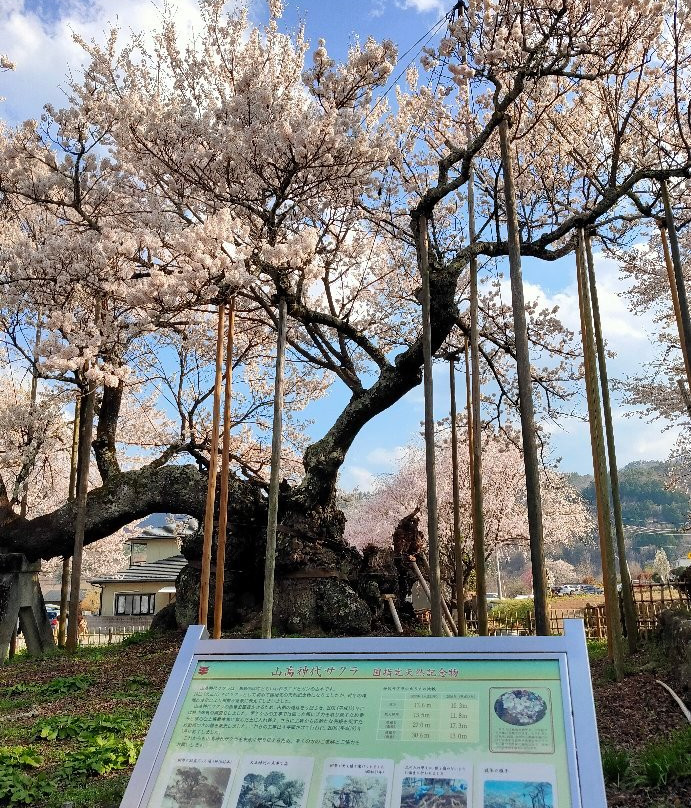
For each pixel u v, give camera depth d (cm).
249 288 1120
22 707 838
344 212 1388
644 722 600
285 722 296
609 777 482
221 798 281
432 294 1202
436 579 701
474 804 260
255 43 1326
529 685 286
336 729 289
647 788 458
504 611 1861
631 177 930
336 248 1395
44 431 1526
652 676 729
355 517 2902
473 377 841
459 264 1217
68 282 1126
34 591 1376
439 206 1444
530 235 1178
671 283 909
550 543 2630
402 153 1245
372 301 1599
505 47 832
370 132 1236
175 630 1370
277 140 1095
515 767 266
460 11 853
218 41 1327
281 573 1288
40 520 1430
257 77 1218
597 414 795
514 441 1523
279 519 1328
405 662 304
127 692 880
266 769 284
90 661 1166
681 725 571
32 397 1527
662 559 2747
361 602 1269
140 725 689
